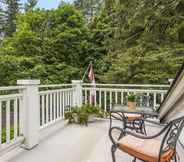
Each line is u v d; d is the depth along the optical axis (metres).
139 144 2.43
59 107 5.26
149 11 7.95
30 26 13.41
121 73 9.13
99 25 12.66
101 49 12.44
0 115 3.07
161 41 8.53
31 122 3.60
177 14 7.82
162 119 4.73
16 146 3.42
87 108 5.66
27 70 11.27
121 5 8.38
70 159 3.13
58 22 13.32
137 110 4.21
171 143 2.17
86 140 4.03
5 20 22.64
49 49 12.60
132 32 8.83
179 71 2.53
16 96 3.39
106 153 3.37
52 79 11.48
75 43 12.54
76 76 11.95
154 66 8.48
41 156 3.23
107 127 5.05
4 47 12.94
